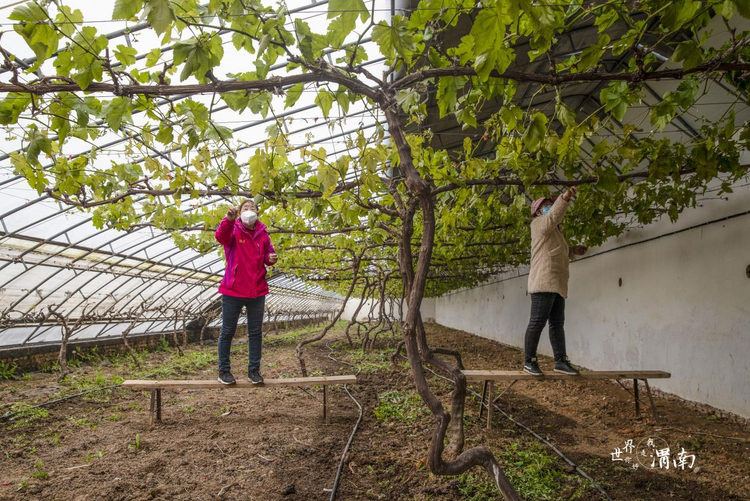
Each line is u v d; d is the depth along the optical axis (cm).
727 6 203
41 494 360
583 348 977
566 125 309
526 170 394
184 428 533
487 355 1200
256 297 504
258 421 556
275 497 352
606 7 227
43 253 763
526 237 761
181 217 712
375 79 251
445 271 1501
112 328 1171
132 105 264
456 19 242
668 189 554
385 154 364
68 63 227
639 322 780
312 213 446
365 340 1146
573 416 576
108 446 475
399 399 651
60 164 418
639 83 288
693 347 649
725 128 374
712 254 619
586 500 344
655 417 553
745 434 510
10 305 809
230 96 274
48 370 927
